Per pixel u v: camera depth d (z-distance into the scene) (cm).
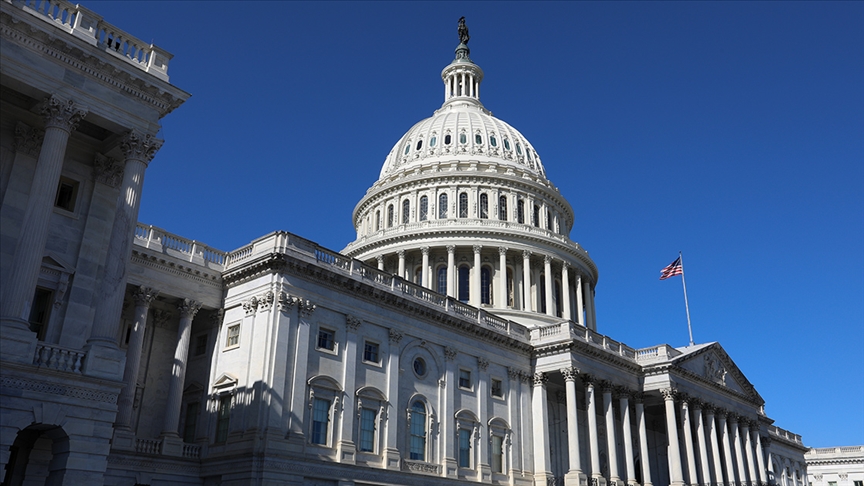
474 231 8412
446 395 5344
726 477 7550
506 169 9325
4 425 2480
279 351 4266
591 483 5994
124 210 3016
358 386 4728
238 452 4084
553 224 9431
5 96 3092
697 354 7388
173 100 3275
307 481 4197
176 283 4519
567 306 8675
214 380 4531
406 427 4991
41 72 2878
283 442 4109
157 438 4372
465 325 5650
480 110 10925
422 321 5362
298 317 4456
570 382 5991
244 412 4197
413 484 4825
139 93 3180
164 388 4584
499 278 8419
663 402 7312
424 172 9162
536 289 8594
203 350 4778
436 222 8644
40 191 2783
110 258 2934
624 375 6712
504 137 9981
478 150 9606
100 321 2842
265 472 3953
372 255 8769
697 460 7538
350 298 4850
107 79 3084
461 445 5388
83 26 3066
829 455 12344
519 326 6338
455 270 8350
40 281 3098
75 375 2680
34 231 2722
